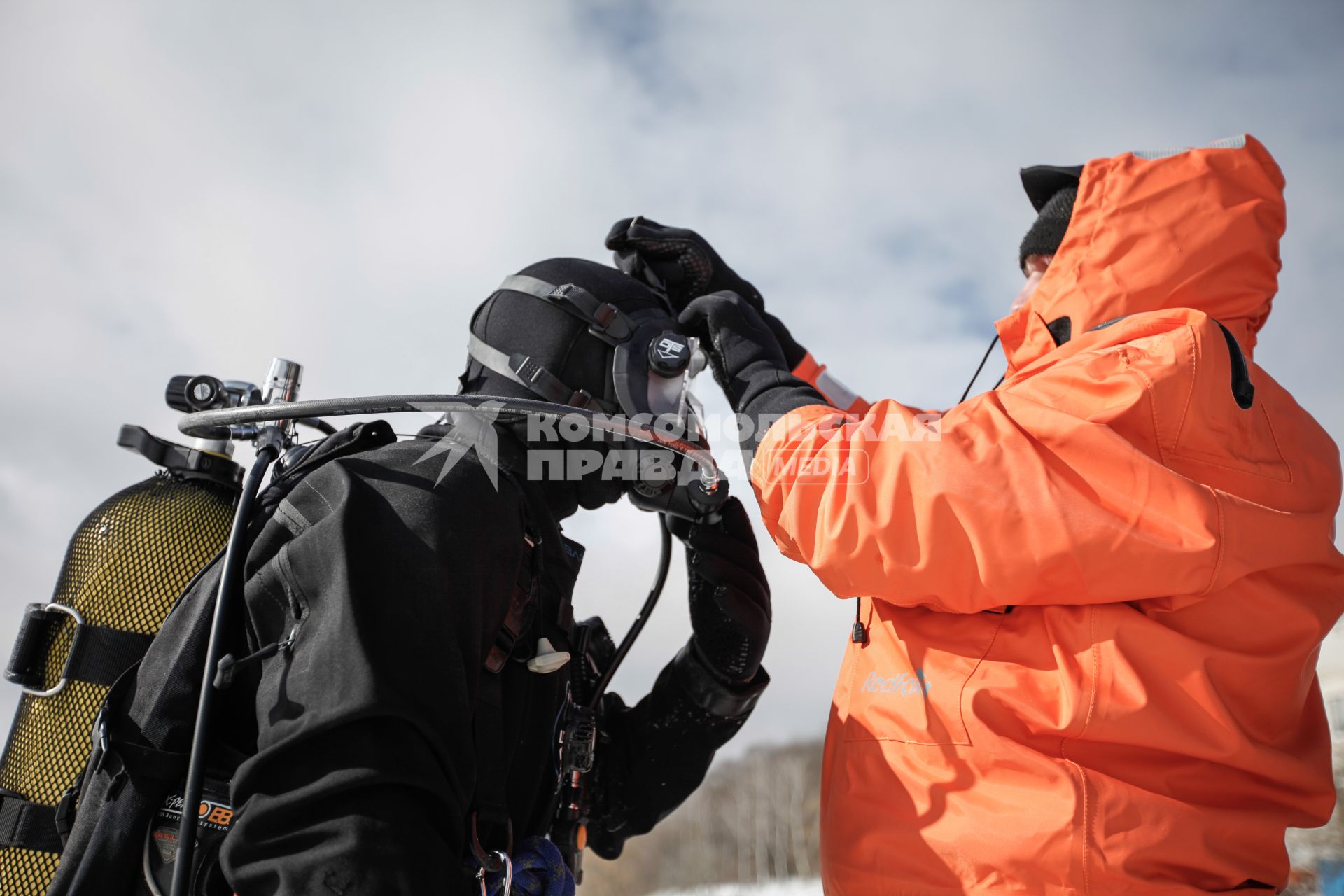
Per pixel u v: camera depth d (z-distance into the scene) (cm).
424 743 95
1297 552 117
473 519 111
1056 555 109
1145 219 137
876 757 125
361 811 90
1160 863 110
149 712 105
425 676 97
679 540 164
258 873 89
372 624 97
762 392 142
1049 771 111
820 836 134
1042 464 113
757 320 155
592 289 142
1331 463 132
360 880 86
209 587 112
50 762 126
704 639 158
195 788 94
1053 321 143
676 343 135
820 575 127
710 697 158
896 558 117
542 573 125
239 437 145
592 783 163
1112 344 127
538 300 138
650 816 166
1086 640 115
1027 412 119
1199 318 120
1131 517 109
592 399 134
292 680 96
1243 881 115
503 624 116
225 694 107
